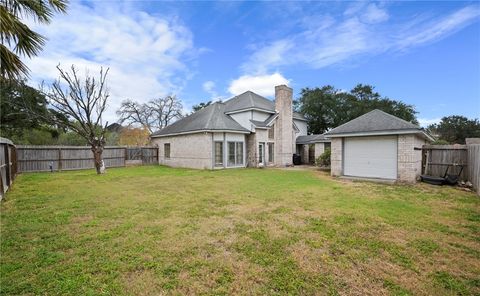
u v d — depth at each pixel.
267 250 3.94
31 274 3.17
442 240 4.39
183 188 9.59
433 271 3.36
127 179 12.27
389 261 3.62
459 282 3.11
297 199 7.57
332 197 7.89
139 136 34.31
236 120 21.44
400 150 11.37
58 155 16.92
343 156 13.40
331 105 32.31
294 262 3.56
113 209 6.34
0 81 5.29
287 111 22.50
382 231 4.80
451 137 34.72
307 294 2.85
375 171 12.25
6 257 3.63
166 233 4.63
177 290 2.89
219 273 3.25
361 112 30.97
